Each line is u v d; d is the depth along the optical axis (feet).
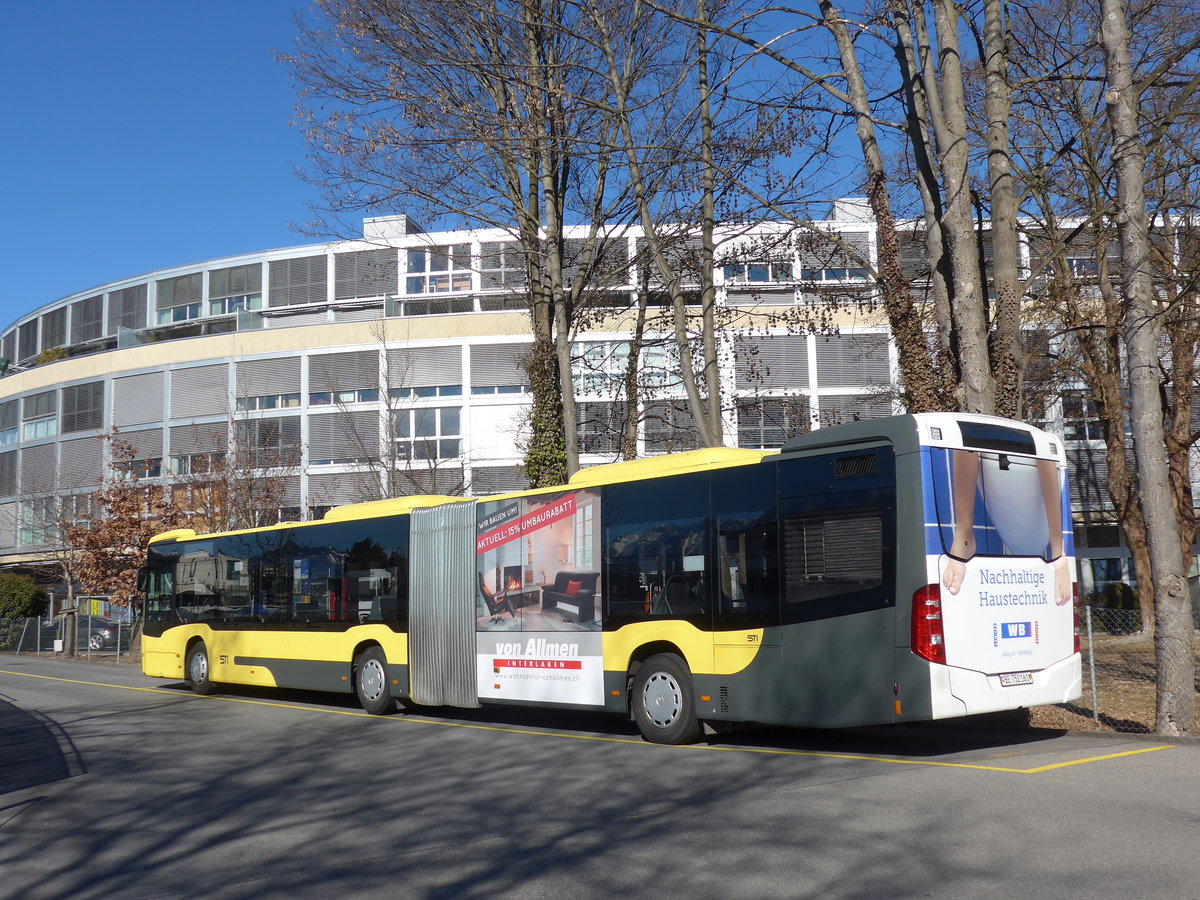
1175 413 78.28
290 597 56.29
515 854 21.50
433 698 46.75
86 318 164.45
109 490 110.63
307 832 24.68
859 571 31.12
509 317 128.26
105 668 98.99
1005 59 46.32
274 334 134.82
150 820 26.91
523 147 51.93
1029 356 50.93
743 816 23.66
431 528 48.16
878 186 49.47
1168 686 34.63
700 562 35.86
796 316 61.52
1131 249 36.76
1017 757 30.42
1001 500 31.99
